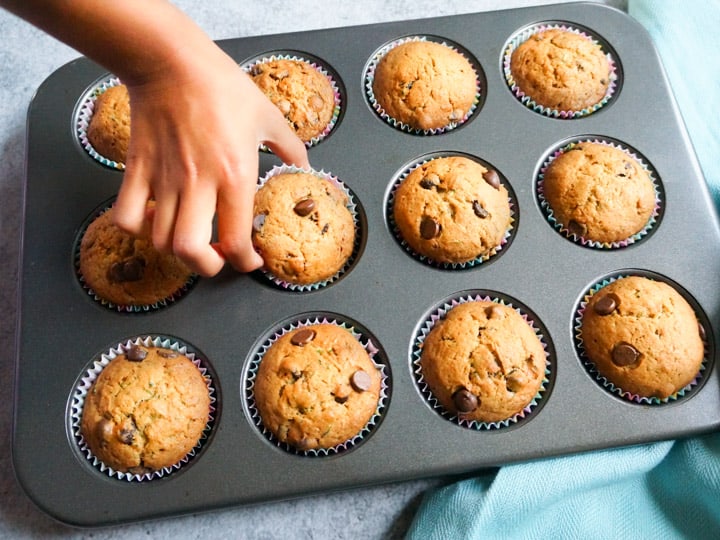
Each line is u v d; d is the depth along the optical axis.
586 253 0.37
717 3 0.44
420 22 0.41
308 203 0.35
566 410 0.33
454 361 0.34
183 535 0.35
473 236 0.36
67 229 0.36
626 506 0.35
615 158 0.38
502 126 0.39
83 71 0.40
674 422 0.33
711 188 0.39
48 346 0.34
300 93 0.39
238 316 0.35
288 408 0.33
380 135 0.39
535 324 0.35
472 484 0.34
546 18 0.42
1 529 0.34
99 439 0.32
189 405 0.33
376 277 0.36
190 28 0.27
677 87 0.43
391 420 0.33
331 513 0.35
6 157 0.42
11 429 0.33
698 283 0.36
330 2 0.46
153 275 0.35
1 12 0.45
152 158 0.28
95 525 0.31
